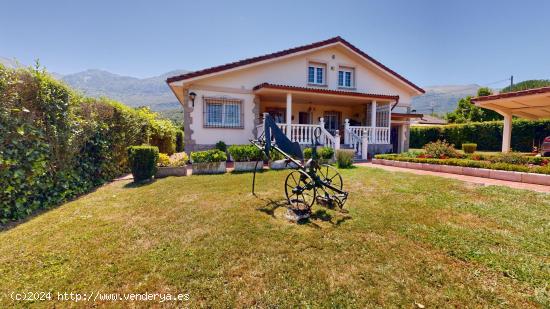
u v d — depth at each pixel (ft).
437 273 8.21
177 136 58.54
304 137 41.29
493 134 65.57
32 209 14.25
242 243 10.26
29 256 9.15
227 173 27.25
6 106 13.34
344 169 29.63
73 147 18.45
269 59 41.34
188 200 16.58
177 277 7.99
